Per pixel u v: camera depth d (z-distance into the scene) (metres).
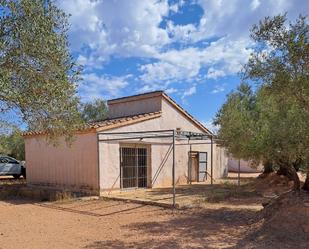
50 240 7.60
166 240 7.44
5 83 5.68
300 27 7.60
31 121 6.75
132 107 20.06
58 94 6.65
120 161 15.78
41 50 6.25
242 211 10.45
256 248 6.70
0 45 5.80
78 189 15.63
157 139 17.98
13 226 9.11
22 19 6.07
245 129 10.77
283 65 7.78
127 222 9.38
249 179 22.56
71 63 6.99
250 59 8.37
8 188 17.59
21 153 29.67
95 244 7.20
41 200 14.36
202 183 20.14
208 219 9.60
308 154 7.57
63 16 6.77
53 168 17.12
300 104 7.79
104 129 15.05
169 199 12.85
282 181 17.05
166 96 18.66
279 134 7.93
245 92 16.50
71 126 7.62
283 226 7.56
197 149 21.42
